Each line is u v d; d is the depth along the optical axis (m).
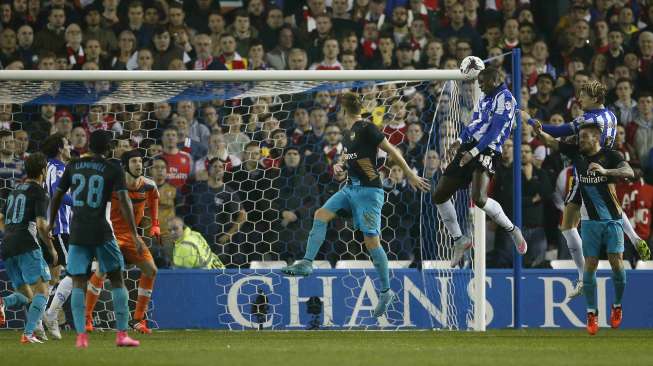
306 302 37.78
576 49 51.00
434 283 37.88
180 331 35.94
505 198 41.88
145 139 43.12
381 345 27.17
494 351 24.83
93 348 25.78
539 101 47.91
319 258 41.59
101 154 25.70
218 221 41.84
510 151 42.12
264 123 44.34
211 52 49.44
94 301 34.91
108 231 25.44
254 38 50.19
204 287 37.88
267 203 41.59
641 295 38.84
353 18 51.53
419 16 51.00
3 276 38.19
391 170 41.16
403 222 41.00
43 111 44.47
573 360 22.14
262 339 30.41
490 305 38.44
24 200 28.55
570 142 34.47
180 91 39.38
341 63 48.94
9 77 34.81
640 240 34.47
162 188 41.09
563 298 38.47
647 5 53.72
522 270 38.62
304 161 42.03
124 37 48.69
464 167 30.75
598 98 33.66
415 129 42.84
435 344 27.66
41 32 49.00
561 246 42.09
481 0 52.56
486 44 51.38
